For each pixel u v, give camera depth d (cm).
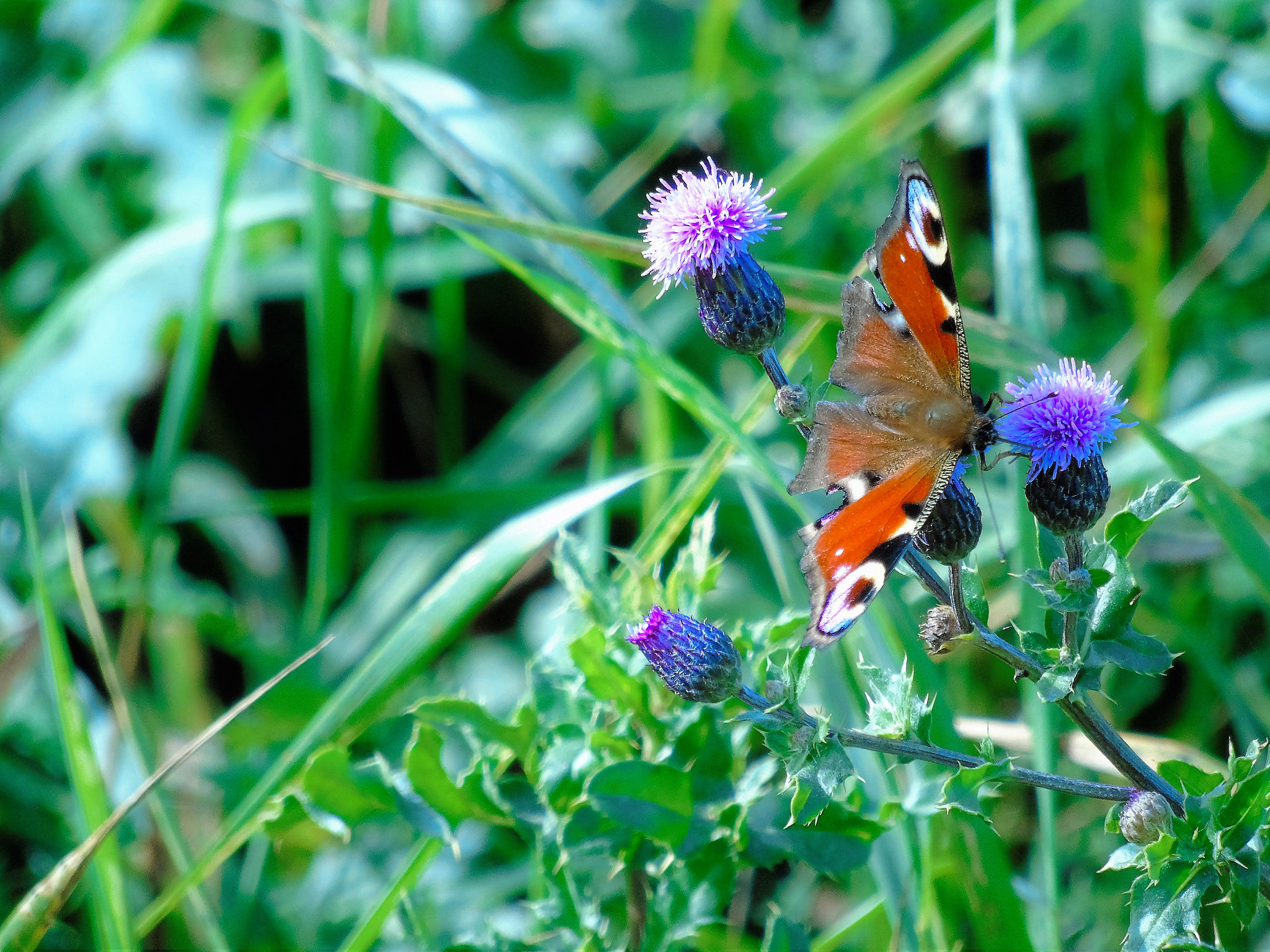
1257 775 70
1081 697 71
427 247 99
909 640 75
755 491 78
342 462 84
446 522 91
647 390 82
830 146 84
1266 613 83
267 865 82
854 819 73
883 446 72
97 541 94
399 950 79
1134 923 70
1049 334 96
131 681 84
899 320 73
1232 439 85
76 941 81
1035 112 100
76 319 89
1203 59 97
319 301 83
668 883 73
